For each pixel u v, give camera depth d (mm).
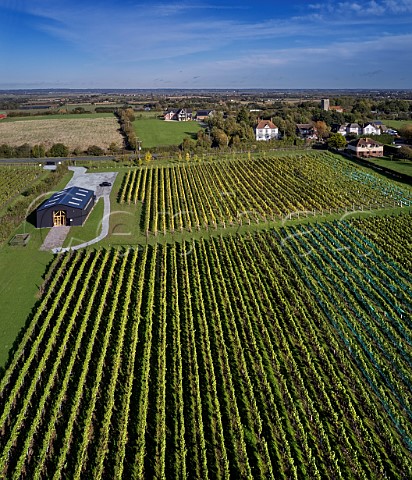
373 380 27453
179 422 24234
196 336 32062
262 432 23875
